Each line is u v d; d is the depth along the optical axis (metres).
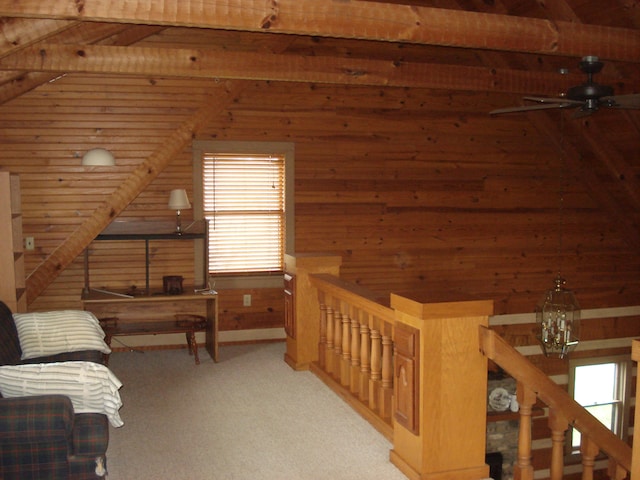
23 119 5.84
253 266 6.60
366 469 3.38
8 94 5.41
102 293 5.80
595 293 7.79
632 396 8.24
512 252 7.34
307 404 4.42
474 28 4.20
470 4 6.56
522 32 4.32
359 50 6.62
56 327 4.30
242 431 3.93
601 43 4.55
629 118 6.67
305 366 5.28
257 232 6.58
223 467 3.42
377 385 4.02
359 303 4.11
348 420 4.10
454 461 3.22
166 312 6.31
